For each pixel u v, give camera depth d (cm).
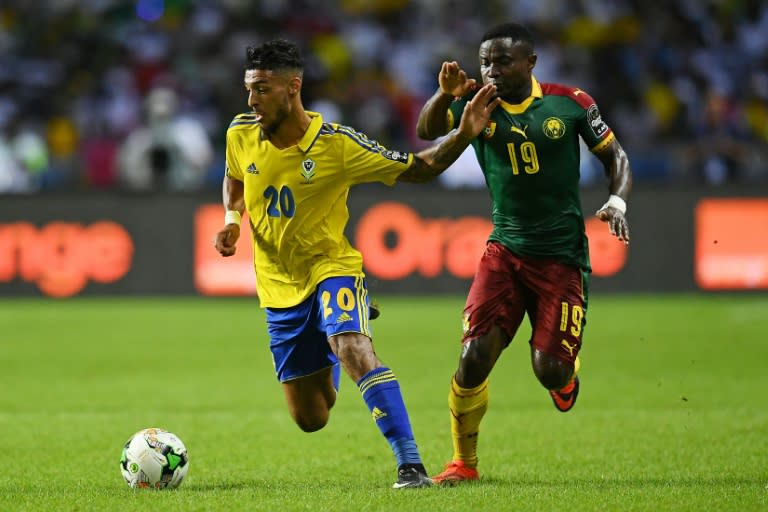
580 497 2159
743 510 2045
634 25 9044
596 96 8606
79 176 7619
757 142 8112
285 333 2442
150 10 9025
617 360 4766
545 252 2462
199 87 8538
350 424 3412
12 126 8156
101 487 2386
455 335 5488
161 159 7206
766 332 5478
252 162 2367
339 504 2086
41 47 8888
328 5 9181
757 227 6569
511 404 3803
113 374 4544
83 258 6775
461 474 2477
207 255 6750
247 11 9012
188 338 5497
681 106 8575
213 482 2483
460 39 9088
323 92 8506
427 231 6675
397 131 8325
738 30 9088
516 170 2456
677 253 6631
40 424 3412
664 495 2183
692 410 3616
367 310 2367
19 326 5884
